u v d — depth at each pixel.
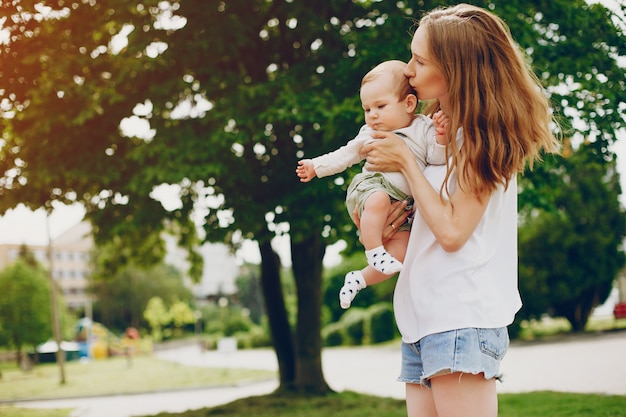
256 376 26.48
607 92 9.20
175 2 11.09
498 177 2.10
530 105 2.20
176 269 101.19
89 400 21.95
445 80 2.21
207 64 11.12
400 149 2.28
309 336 13.89
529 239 29.02
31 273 42.06
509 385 14.53
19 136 11.30
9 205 11.73
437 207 2.12
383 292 43.59
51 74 10.54
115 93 10.45
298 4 11.10
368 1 11.59
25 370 41.38
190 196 12.05
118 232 12.37
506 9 9.21
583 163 11.32
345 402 12.17
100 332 58.53
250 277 102.94
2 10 10.33
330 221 10.83
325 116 9.50
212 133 10.43
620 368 15.18
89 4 11.00
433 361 2.10
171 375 30.12
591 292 30.84
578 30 9.92
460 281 2.10
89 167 10.77
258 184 11.52
